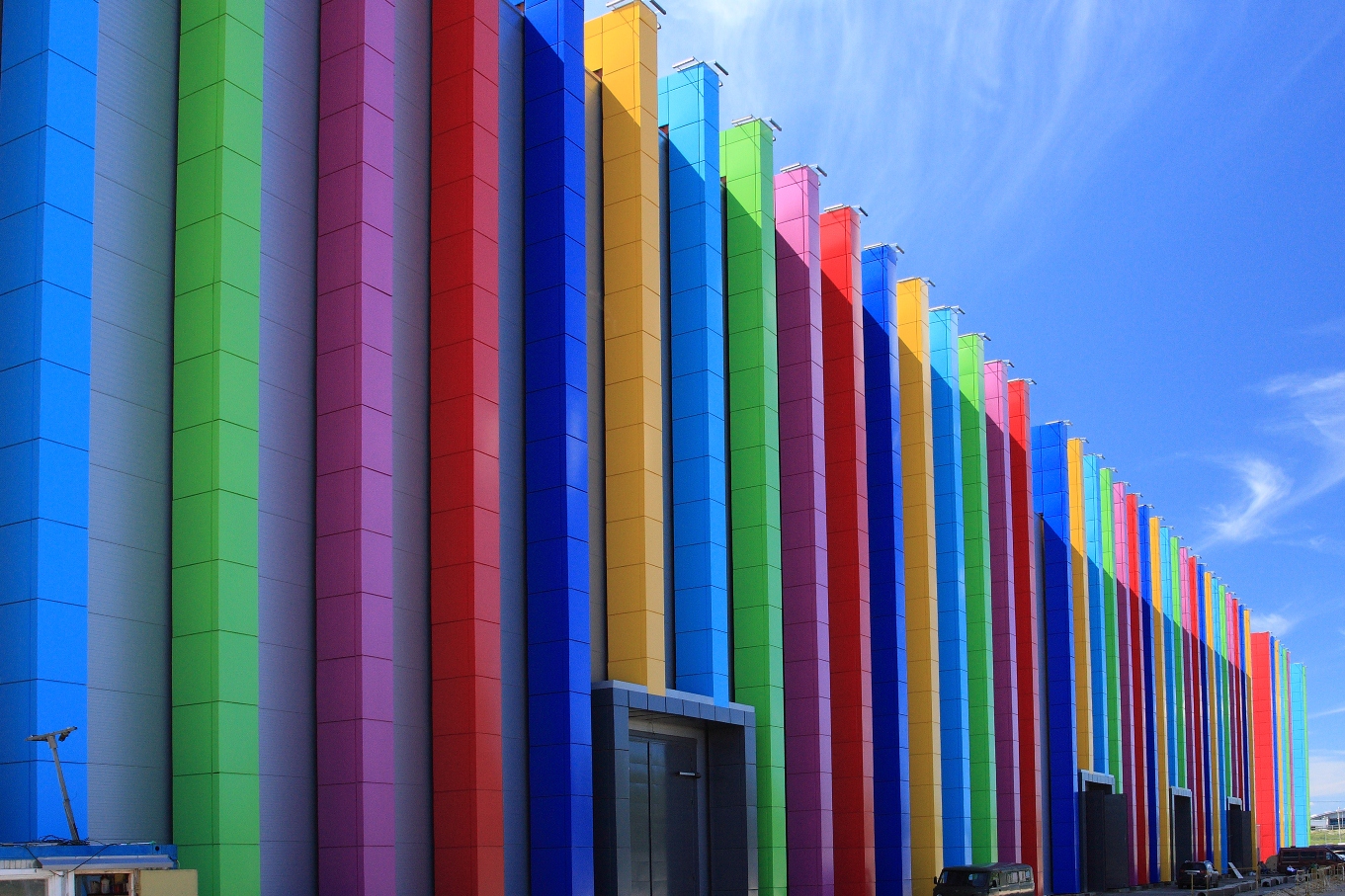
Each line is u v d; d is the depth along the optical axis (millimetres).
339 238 27594
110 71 24891
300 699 25984
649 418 35531
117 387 24141
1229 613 110875
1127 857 66062
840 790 43188
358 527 26266
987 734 53938
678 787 36219
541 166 33562
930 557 50156
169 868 20406
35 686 21109
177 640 24250
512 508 31766
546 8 34375
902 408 51719
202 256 25219
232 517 24516
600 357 36250
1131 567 80062
